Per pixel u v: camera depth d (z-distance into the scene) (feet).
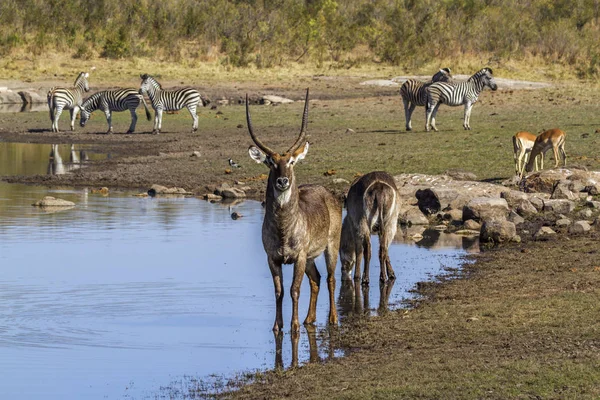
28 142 244.22
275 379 67.00
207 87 355.97
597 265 100.22
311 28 448.24
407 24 451.53
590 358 65.36
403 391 60.75
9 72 370.12
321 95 344.69
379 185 99.14
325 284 101.19
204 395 64.49
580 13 515.91
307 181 169.17
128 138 250.16
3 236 126.72
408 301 90.74
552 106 281.54
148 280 101.55
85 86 272.72
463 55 438.81
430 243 121.08
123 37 414.21
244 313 88.58
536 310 80.84
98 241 123.24
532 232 123.75
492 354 68.28
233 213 143.02
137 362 72.90
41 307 90.22
